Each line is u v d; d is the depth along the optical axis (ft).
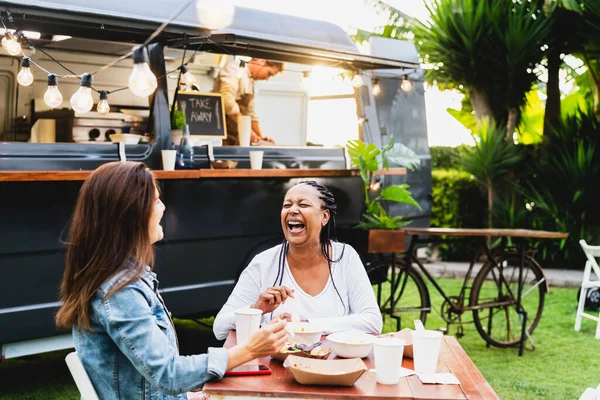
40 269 14.85
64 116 19.65
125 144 16.76
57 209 15.07
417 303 26.40
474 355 20.15
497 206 35.91
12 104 19.93
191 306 17.40
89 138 19.45
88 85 12.72
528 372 18.42
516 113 37.19
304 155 21.07
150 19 16.02
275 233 19.26
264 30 20.11
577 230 34.86
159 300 8.16
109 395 7.52
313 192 10.92
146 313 7.43
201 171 17.13
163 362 7.36
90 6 15.92
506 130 37.52
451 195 38.42
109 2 16.31
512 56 34.47
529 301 27.68
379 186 22.43
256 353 7.85
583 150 34.27
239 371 8.18
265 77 23.65
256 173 18.21
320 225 10.83
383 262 20.70
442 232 19.70
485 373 18.25
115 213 7.53
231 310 10.73
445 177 38.52
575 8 32.65
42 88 20.42
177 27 16.62
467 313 25.32
